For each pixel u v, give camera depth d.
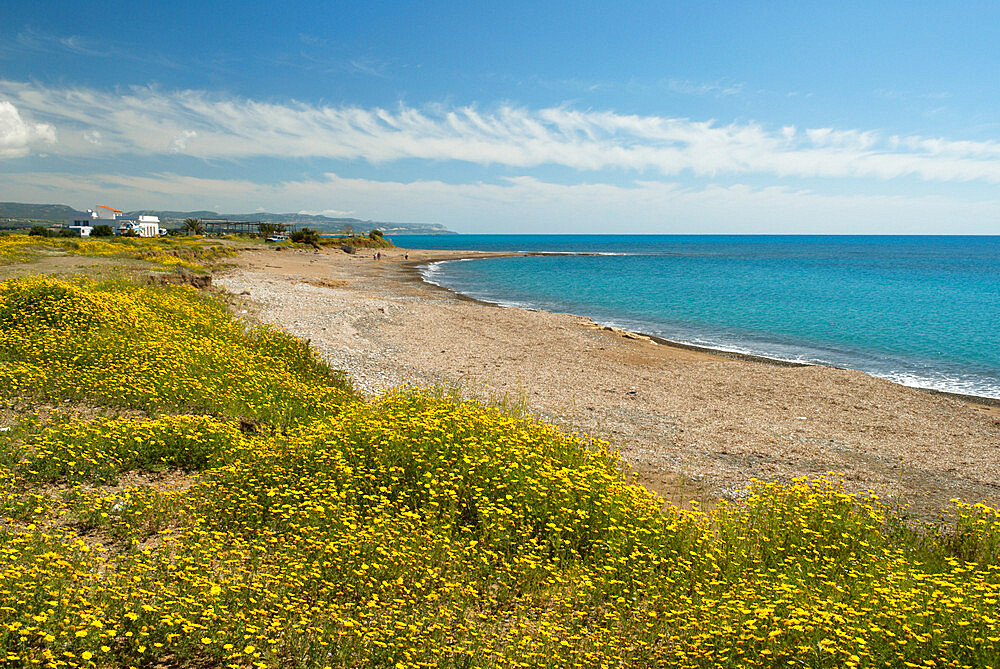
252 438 10.34
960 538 8.77
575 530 7.94
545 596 6.45
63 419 10.90
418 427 10.18
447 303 43.16
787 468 13.96
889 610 5.56
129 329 17.52
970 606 5.60
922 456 15.17
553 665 5.10
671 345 30.38
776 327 36.72
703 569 7.13
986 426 17.80
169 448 9.80
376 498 7.98
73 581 5.54
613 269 94.38
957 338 33.03
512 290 59.34
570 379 21.48
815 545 8.16
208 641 5.00
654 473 13.16
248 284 43.38
